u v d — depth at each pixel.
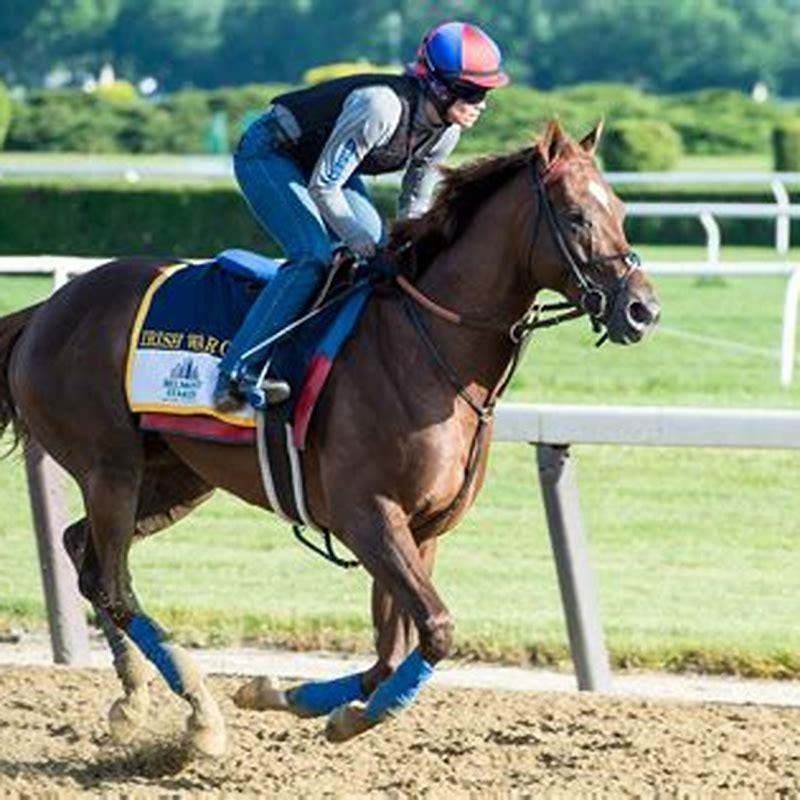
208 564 14.20
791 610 13.02
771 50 138.12
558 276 9.48
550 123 9.52
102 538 10.48
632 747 10.02
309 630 12.46
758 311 26.83
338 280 9.91
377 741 10.20
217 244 37.19
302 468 9.82
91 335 10.51
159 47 138.75
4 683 11.27
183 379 10.16
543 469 11.33
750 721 10.56
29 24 137.62
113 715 10.15
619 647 12.11
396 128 9.70
